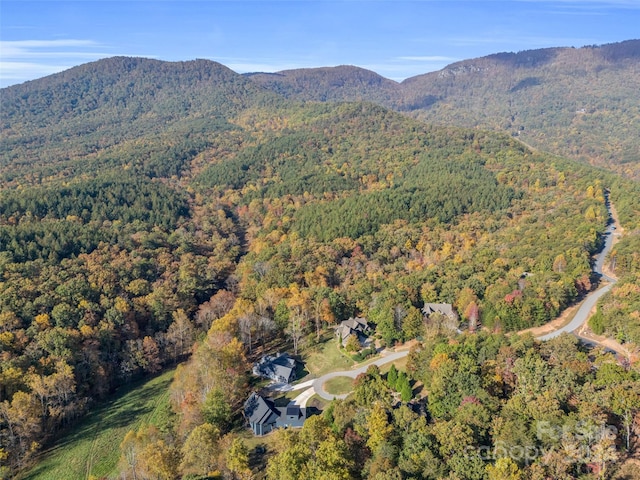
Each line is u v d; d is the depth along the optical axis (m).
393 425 73.88
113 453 96.50
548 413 67.81
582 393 73.00
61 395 106.00
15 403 95.38
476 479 61.72
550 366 81.12
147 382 125.44
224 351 105.62
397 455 68.19
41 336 118.44
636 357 90.19
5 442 94.38
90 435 103.00
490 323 117.44
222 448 75.94
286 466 66.75
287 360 112.56
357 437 73.25
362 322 126.56
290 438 75.69
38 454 97.94
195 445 75.38
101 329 129.38
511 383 79.94
